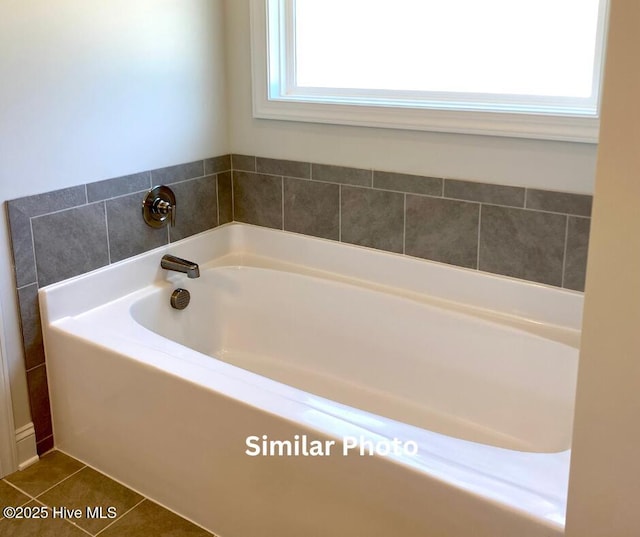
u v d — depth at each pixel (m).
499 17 2.31
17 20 2.04
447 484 1.45
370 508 1.60
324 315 2.67
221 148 2.85
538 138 2.12
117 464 2.23
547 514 1.35
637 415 1.03
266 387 1.84
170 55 2.54
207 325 2.81
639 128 0.93
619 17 0.92
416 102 2.40
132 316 2.45
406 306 2.46
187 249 2.75
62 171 2.25
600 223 1.00
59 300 2.29
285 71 2.74
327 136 2.60
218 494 1.94
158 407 2.01
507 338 2.25
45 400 2.36
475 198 2.31
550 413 2.19
